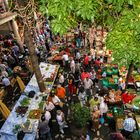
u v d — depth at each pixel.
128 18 2.72
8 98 13.49
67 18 2.86
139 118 10.80
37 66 12.48
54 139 11.06
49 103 11.78
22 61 17.52
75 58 17.67
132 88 13.29
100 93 12.72
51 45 20.41
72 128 10.70
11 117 11.33
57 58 17.73
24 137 10.17
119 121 10.73
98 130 11.24
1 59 16.95
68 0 2.66
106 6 3.01
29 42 11.82
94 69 15.55
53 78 14.73
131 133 10.00
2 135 10.42
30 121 10.96
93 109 11.08
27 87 13.75
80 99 12.45
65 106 12.93
